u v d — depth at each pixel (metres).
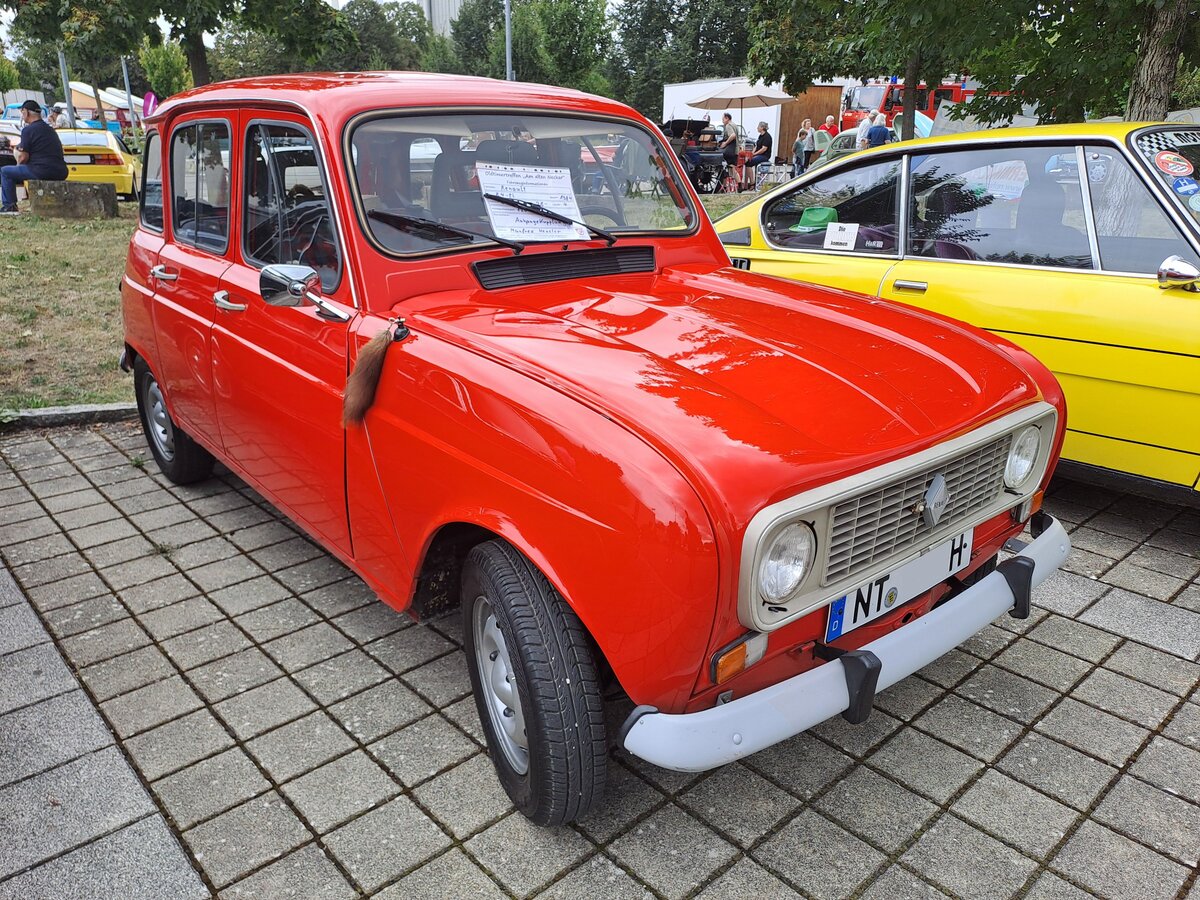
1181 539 4.11
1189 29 5.93
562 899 2.26
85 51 12.66
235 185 3.50
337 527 3.12
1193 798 2.57
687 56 54.38
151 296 4.29
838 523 2.09
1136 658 3.24
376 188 2.91
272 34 14.57
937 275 4.50
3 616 3.58
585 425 2.09
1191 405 3.71
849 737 2.85
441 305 2.78
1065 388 4.09
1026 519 2.85
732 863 2.37
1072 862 2.35
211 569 3.98
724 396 2.23
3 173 14.70
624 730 2.08
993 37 6.17
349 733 2.90
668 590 1.92
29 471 5.13
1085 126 4.29
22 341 7.43
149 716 2.98
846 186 5.07
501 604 2.26
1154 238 3.92
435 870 2.36
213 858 2.40
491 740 2.56
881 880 2.31
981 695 3.05
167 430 4.71
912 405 2.37
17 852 2.40
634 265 3.32
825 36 14.68
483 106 3.22
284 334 3.13
